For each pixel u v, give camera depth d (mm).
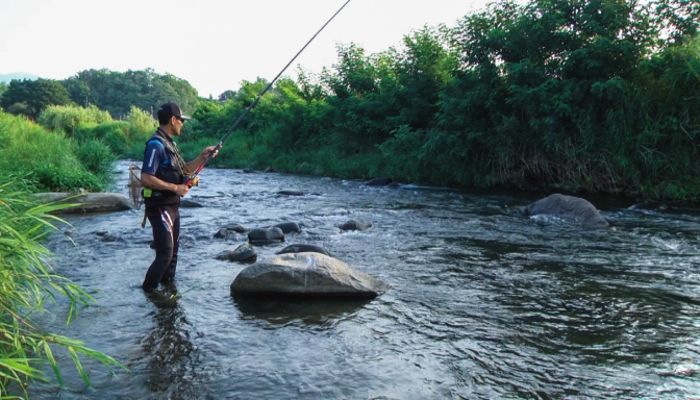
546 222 7508
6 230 2273
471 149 13891
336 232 6547
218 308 3463
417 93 16969
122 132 39875
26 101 85312
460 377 2451
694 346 2848
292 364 2578
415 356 2699
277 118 25234
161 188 3783
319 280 3721
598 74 12156
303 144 22859
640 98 11602
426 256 5172
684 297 3787
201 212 8305
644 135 11406
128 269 4484
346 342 2887
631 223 7496
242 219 7531
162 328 3076
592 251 5461
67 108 46500
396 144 16156
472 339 2953
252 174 19141
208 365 2562
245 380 2395
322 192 12242
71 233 6215
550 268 4680
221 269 4516
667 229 6930
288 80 28031
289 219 7637
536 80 12656
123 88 116375
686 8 11570
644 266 4766
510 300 3703
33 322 3109
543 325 3188
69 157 10844
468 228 6957
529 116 13117
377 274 4438
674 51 11305
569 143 12469
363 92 20906
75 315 3260
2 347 2225
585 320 3285
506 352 2764
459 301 3676
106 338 2906
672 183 11164
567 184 12984
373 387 2336
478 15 14070
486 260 5004
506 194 12039
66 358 2617
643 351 2777
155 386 2328
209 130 33844
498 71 13617
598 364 2609
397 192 12391
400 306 3549
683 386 2355
